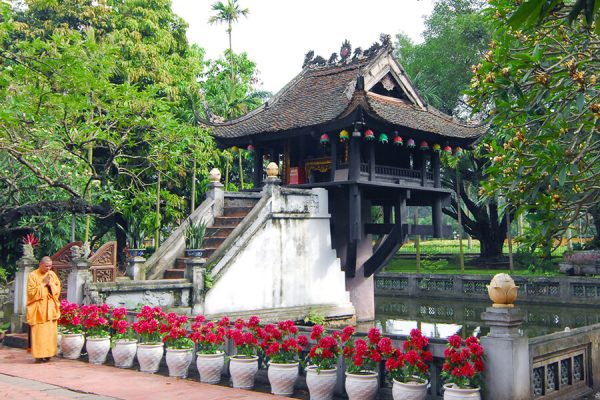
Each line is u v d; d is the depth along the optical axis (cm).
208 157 1944
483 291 2539
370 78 1570
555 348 641
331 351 681
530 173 636
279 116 1625
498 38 672
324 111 1505
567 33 675
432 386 627
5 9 1106
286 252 1355
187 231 1248
